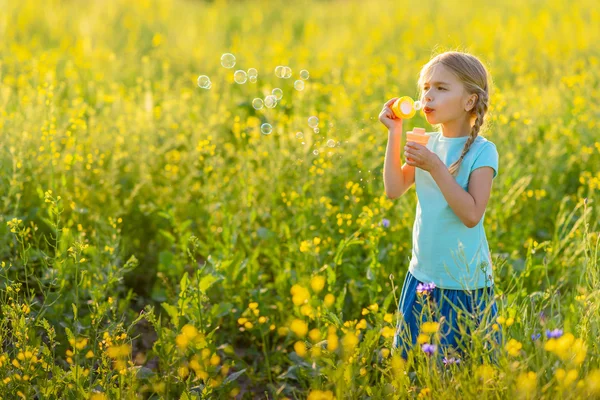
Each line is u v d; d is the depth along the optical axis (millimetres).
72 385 3322
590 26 13703
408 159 3307
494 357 3262
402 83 9297
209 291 4645
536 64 11078
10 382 3340
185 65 11461
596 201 5457
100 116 7000
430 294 3557
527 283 4875
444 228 3467
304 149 5562
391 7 18297
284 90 9594
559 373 2873
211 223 5125
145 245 5629
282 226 5133
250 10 18719
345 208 5578
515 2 17688
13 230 3867
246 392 3895
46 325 3543
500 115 6098
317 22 17422
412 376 3389
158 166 6426
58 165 5559
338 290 4598
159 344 3744
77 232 5078
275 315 4551
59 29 13586
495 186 5598
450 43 13148
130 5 16484
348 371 3189
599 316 3416
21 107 6293
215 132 6516
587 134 6875
